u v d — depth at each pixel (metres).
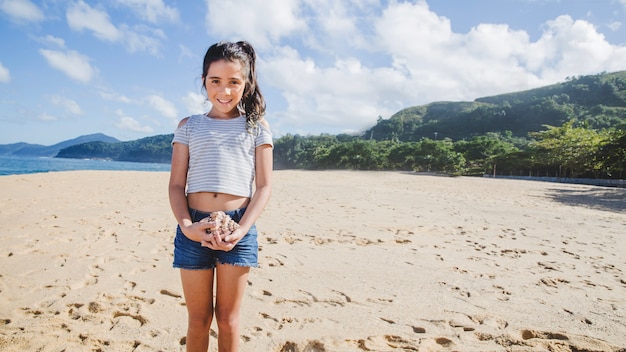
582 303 3.55
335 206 10.30
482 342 2.71
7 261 4.27
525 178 45.38
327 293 3.60
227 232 1.64
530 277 4.36
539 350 2.62
